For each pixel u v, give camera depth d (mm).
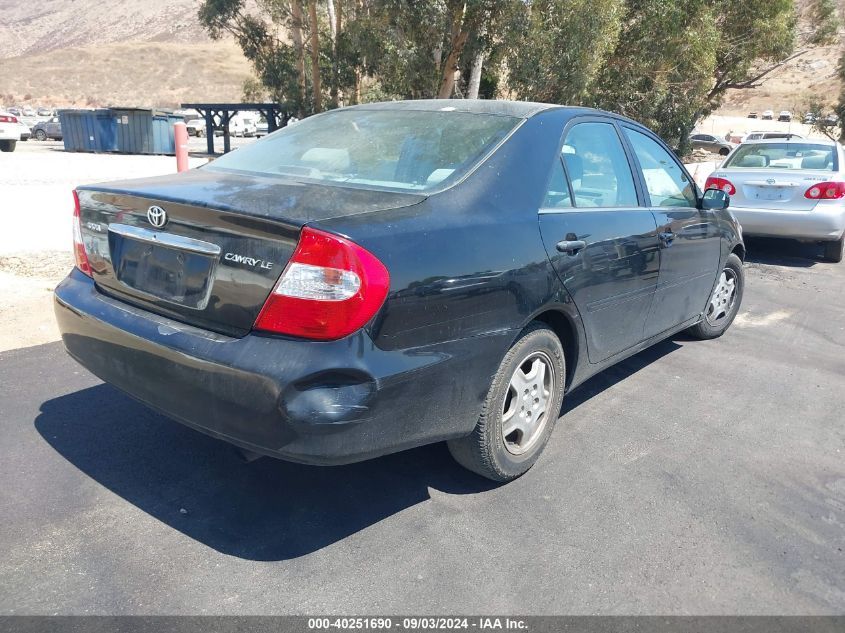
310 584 2580
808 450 3881
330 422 2395
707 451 3805
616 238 3684
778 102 98000
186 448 3537
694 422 4180
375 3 15289
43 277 6426
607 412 4273
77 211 3244
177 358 2619
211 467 3373
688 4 21250
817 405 4539
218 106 31109
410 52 15641
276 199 2719
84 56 149750
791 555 2896
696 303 4992
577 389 4637
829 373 5152
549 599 2557
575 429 4008
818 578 2756
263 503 3096
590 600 2562
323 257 2398
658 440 3912
